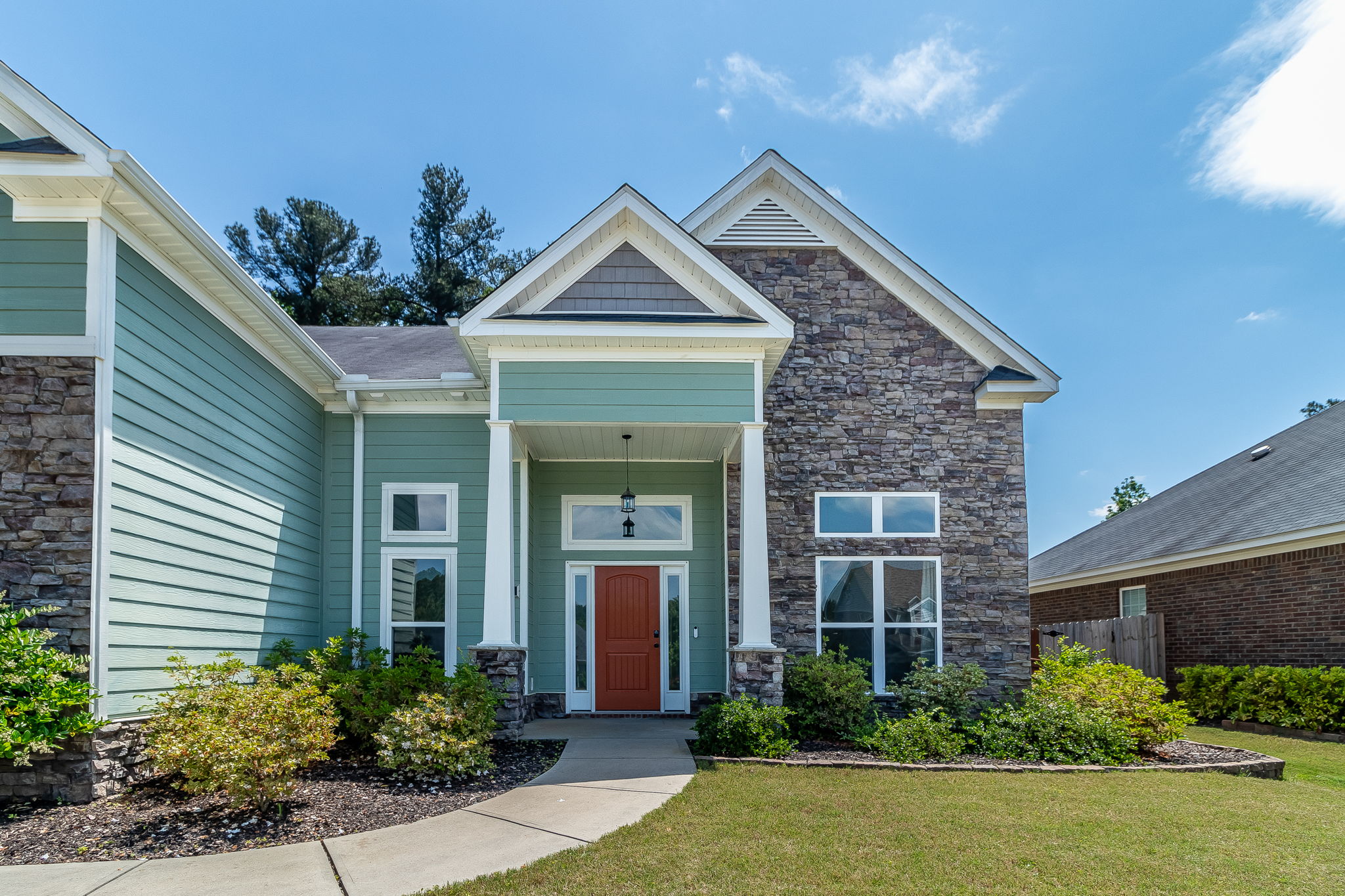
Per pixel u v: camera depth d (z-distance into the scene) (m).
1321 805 6.78
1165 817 6.25
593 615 12.13
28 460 6.50
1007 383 11.12
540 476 12.29
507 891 4.63
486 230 32.56
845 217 11.54
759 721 8.54
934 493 11.32
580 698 11.91
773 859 5.13
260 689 6.86
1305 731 11.73
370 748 8.40
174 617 7.60
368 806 6.48
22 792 6.27
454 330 9.48
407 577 11.19
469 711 7.83
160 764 6.16
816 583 11.09
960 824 5.93
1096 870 5.02
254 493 9.35
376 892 4.66
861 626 11.06
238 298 8.53
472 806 6.48
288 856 5.29
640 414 9.54
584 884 4.72
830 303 11.61
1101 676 9.91
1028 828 5.87
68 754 6.30
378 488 11.34
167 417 7.58
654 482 12.33
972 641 11.02
